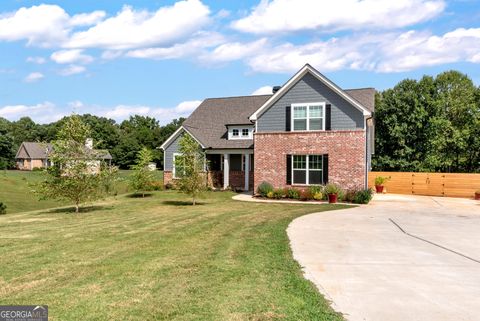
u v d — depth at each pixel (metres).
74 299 6.27
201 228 13.50
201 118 34.75
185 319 5.41
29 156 93.88
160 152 82.81
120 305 5.97
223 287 6.83
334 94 24.14
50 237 11.98
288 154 24.89
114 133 98.19
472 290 6.75
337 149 23.70
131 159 91.38
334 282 7.20
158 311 5.71
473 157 43.19
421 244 10.73
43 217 17.52
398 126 44.25
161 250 9.98
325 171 24.00
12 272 7.95
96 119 104.00
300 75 24.83
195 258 9.05
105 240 11.41
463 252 9.77
